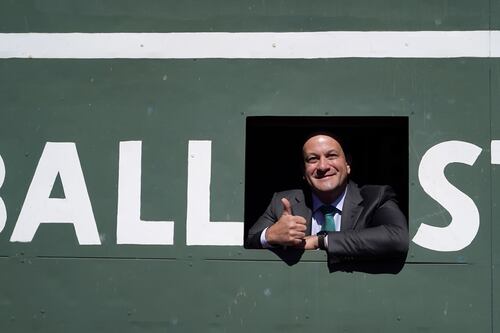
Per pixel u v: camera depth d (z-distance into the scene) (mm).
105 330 4504
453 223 4445
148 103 4645
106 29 4711
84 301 4527
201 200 4559
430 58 4578
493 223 4438
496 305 4379
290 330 4422
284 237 4422
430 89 4555
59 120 4664
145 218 4559
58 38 4723
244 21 4664
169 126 4621
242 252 4500
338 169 4672
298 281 4449
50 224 4590
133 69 4676
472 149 4500
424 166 4500
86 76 4688
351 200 4684
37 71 4707
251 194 6527
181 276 4508
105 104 4660
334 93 4586
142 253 4539
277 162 6547
